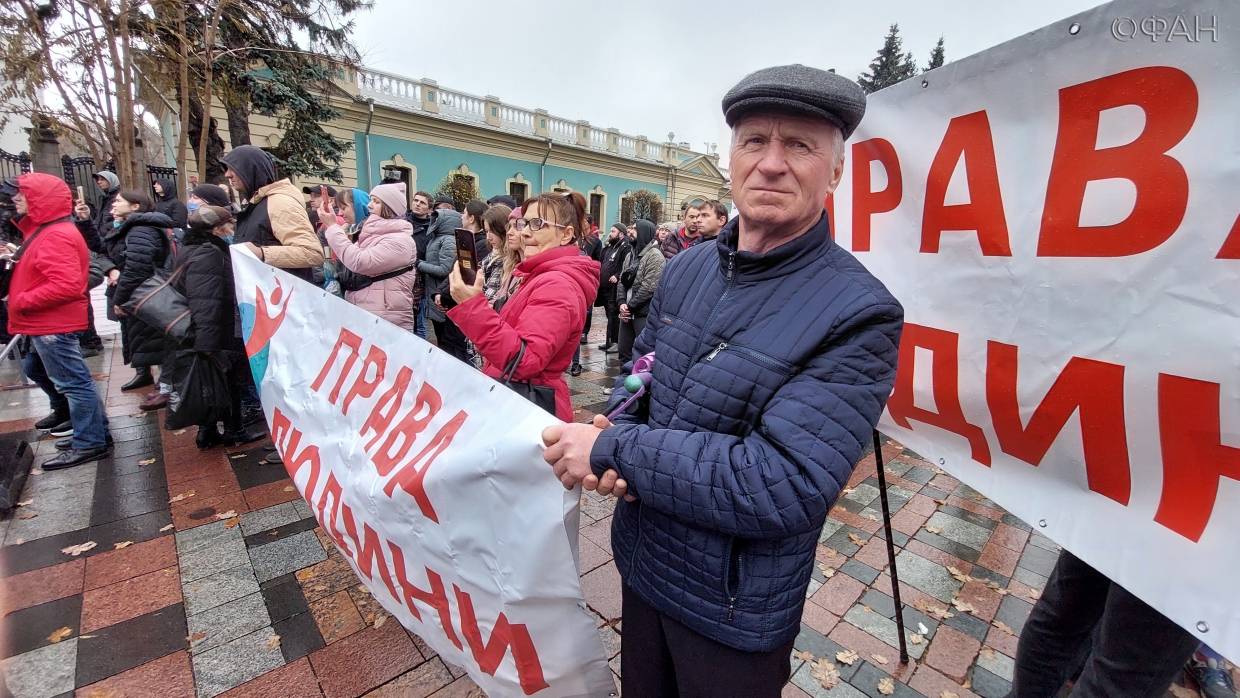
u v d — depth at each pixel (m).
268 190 3.02
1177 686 1.82
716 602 0.95
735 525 0.85
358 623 1.97
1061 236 1.06
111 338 6.02
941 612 2.13
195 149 11.21
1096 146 0.99
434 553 1.24
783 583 0.95
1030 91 1.09
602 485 0.93
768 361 0.90
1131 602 1.11
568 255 1.90
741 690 0.97
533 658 1.09
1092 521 1.04
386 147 17.86
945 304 1.33
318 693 1.70
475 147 20.12
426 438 1.29
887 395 0.89
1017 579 2.35
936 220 1.34
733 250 1.02
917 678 1.83
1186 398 0.89
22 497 2.75
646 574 1.05
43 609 2.00
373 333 1.56
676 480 0.87
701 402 0.96
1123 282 0.96
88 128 8.30
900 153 1.43
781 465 0.82
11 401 3.92
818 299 0.90
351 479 1.54
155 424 3.73
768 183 0.91
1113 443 1.00
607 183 25.33
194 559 2.31
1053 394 1.10
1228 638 0.83
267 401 2.10
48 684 1.69
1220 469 0.85
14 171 10.96
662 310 1.20
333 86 12.70
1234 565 0.84
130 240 3.81
